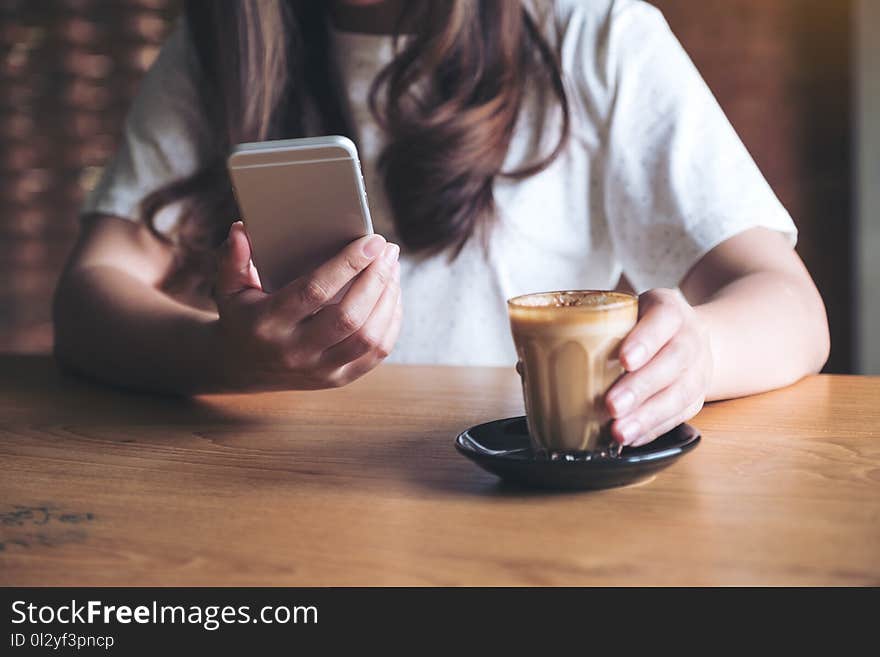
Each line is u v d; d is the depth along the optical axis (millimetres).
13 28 3418
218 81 1418
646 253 1377
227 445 898
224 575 588
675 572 563
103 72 3453
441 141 1380
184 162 1514
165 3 3445
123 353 1149
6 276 3527
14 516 712
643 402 744
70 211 3518
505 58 1391
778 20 3500
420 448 859
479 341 1490
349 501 717
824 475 731
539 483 711
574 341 714
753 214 1250
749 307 1028
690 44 3562
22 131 3471
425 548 615
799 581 546
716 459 787
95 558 625
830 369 3637
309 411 1023
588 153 1462
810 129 3541
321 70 1478
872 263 3547
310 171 806
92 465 846
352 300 850
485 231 1459
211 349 1031
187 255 1498
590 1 1470
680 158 1346
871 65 3453
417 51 1376
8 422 1025
